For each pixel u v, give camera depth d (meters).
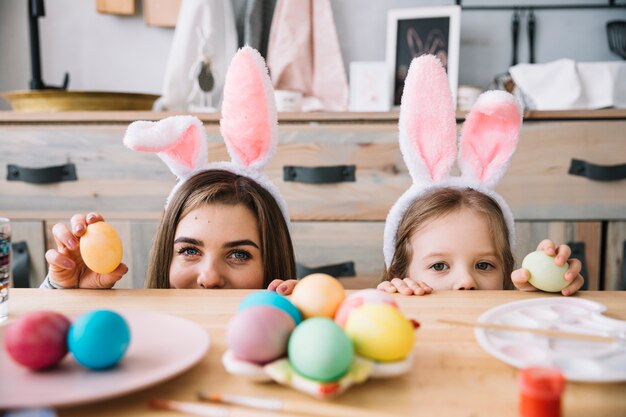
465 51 1.76
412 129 0.87
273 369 0.34
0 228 0.53
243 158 0.89
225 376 0.37
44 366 0.36
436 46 1.62
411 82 0.87
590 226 1.39
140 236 1.41
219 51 1.64
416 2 1.75
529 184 1.38
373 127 1.36
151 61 1.80
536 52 1.76
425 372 0.37
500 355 0.38
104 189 1.40
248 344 0.35
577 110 1.34
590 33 1.75
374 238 1.40
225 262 0.84
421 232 0.89
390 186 1.38
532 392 0.30
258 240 0.86
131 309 0.53
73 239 0.66
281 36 1.64
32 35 1.52
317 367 0.33
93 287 0.70
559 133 1.35
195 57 1.63
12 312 0.53
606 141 1.35
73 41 1.79
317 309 0.45
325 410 0.31
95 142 1.38
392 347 0.36
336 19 1.76
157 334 0.42
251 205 0.86
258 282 0.85
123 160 1.38
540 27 1.75
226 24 1.65
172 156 0.86
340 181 1.38
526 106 1.54
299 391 0.34
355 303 0.43
